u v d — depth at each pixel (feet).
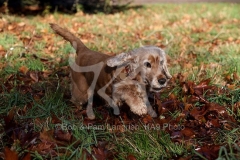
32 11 23.26
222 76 11.15
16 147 8.06
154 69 8.85
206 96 9.93
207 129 8.84
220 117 9.19
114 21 20.22
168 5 29.73
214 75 10.98
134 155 8.02
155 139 8.32
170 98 9.87
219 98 9.80
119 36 15.83
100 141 8.42
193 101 9.74
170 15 22.30
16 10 23.13
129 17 22.25
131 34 16.33
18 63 12.06
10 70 11.43
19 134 8.30
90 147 8.25
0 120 9.03
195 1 34.96
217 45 14.60
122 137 8.54
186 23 18.81
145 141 8.26
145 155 8.04
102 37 15.58
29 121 9.02
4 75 11.30
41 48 13.64
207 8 27.07
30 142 8.18
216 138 8.51
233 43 14.47
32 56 12.85
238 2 34.04
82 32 16.37
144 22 19.86
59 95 9.89
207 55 12.97
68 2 24.27
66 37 10.16
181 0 35.73
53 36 15.15
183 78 10.77
